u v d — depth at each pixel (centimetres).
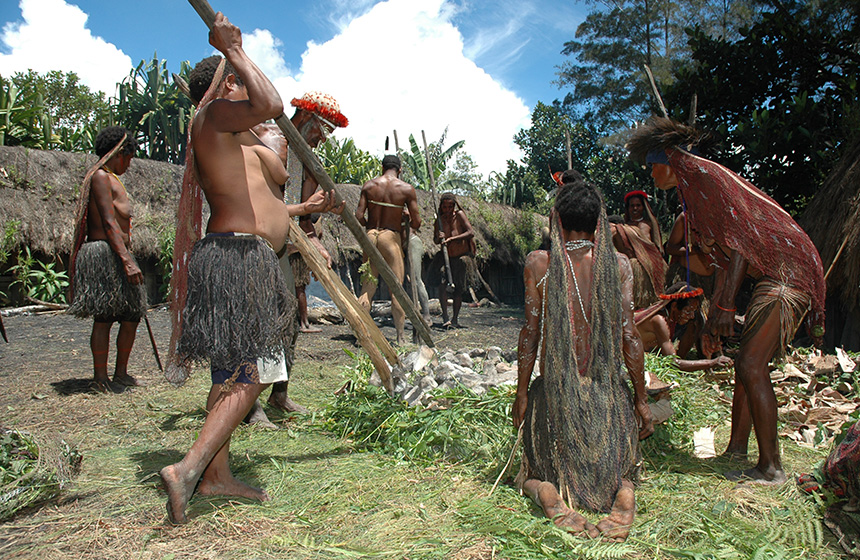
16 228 856
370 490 233
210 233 229
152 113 2270
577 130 2673
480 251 1377
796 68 906
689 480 247
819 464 251
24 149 920
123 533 193
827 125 819
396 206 603
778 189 852
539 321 238
